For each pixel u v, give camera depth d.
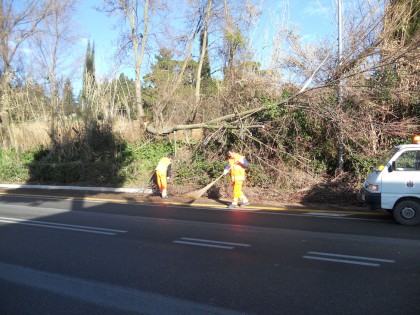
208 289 4.84
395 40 13.23
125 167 17.28
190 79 22.20
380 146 13.02
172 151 17.77
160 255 6.37
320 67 13.59
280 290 4.73
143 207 11.84
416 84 12.66
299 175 13.48
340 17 13.16
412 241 6.98
